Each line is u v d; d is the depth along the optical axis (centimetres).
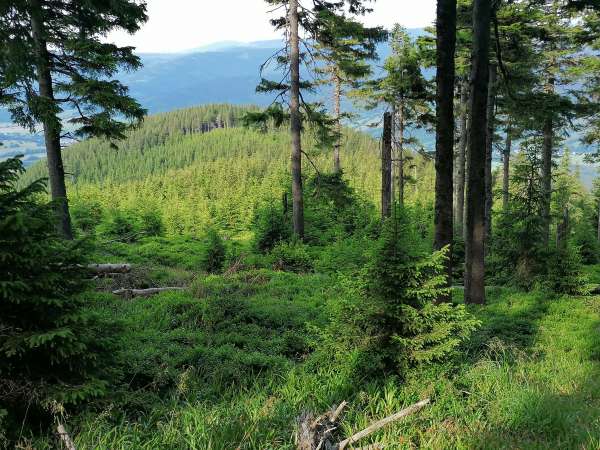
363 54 2745
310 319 941
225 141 17662
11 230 422
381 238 601
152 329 801
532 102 1634
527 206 1583
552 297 1237
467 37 1919
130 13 1394
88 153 18838
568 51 2241
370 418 491
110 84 1345
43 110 1218
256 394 554
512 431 474
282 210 2330
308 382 583
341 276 641
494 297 1248
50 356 428
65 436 377
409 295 579
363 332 604
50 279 438
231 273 1546
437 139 906
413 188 6738
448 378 588
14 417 416
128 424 446
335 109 3167
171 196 8794
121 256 1789
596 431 461
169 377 580
